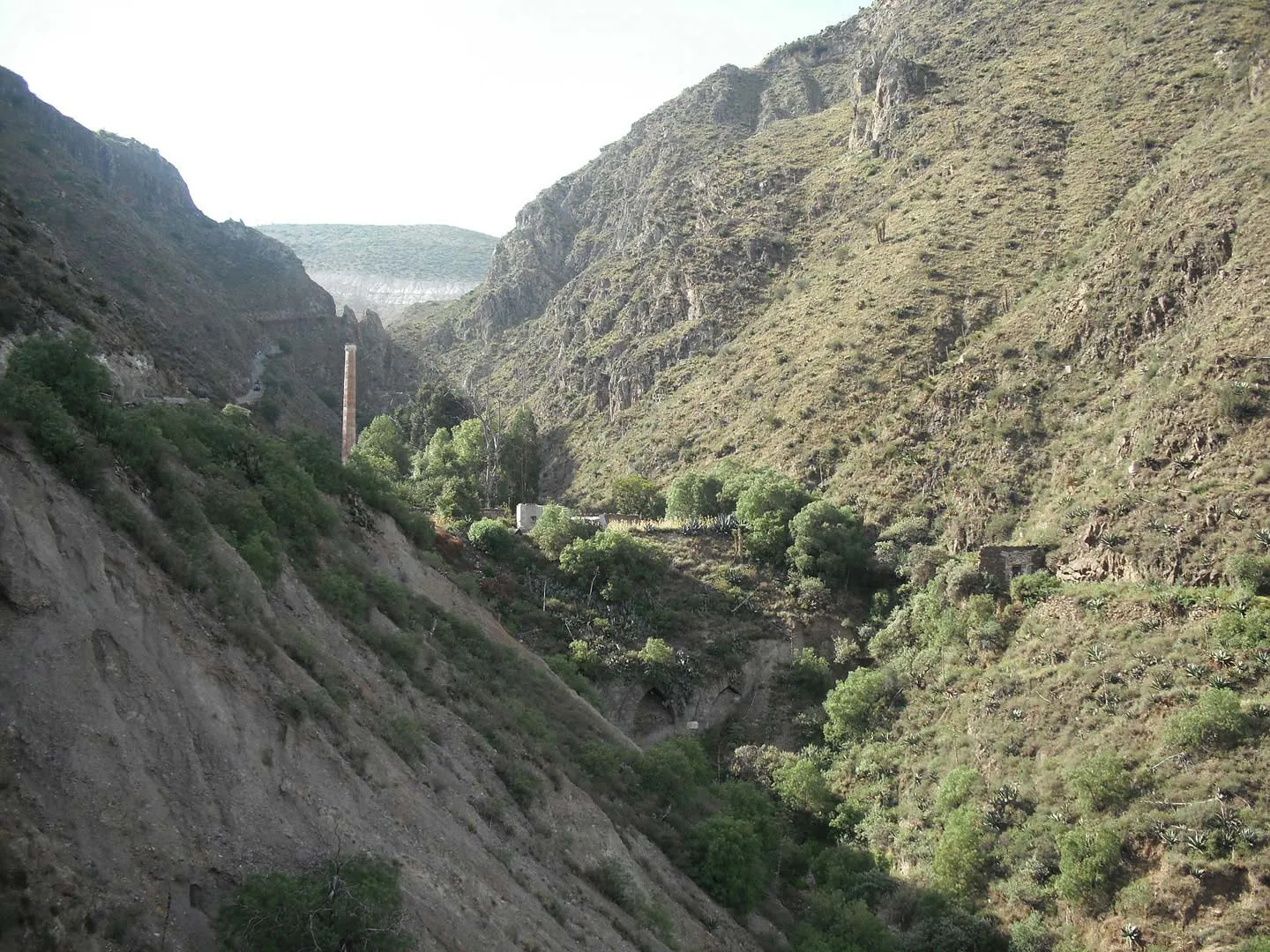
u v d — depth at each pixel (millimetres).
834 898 38844
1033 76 111500
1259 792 36250
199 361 104875
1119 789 39094
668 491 82375
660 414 102750
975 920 38031
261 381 115375
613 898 29922
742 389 93625
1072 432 63156
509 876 26047
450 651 36875
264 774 21141
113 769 18453
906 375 78500
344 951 17781
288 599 29125
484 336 175000
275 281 154125
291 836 20547
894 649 56812
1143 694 42500
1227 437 51438
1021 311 76562
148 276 115875
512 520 71000
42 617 19188
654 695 54469
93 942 15805
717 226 125375
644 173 180625
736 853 35625
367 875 19391
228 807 19906
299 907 17688
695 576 64188
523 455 91312
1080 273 74188
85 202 121688
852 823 46750
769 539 66062
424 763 27344
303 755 22438
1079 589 50625
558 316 152000
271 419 98188
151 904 17141
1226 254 62594
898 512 66875
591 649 54000
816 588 61906
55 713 18328
